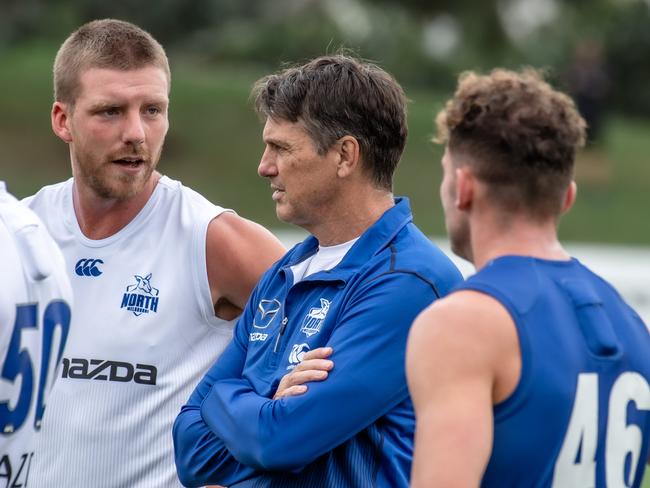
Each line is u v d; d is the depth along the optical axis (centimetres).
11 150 7712
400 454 1038
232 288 1267
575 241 7100
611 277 3334
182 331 1256
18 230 944
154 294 1250
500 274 827
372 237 1093
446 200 888
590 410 820
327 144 1081
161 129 1247
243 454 1041
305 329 1084
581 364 819
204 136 8319
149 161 1234
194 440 1111
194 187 7625
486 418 788
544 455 802
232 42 10719
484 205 855
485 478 812
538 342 805
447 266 1091
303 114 1082
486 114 845
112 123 1212
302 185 1092
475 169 852
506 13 9938
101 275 1256
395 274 1060
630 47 11894
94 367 1234
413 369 815
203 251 1257
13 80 8731
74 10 9762
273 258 1275
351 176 1095
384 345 1036
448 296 830
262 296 1162
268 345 1112
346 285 1074
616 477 835
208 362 1270
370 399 1022
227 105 8819
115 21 1254
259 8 11219
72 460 1227
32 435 950
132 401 1233
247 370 1117
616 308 870
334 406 1015
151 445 1234
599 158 8569
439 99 9569
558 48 10731
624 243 7169
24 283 930
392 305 1045
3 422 916
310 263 1138
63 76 1241
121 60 1211
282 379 1052
